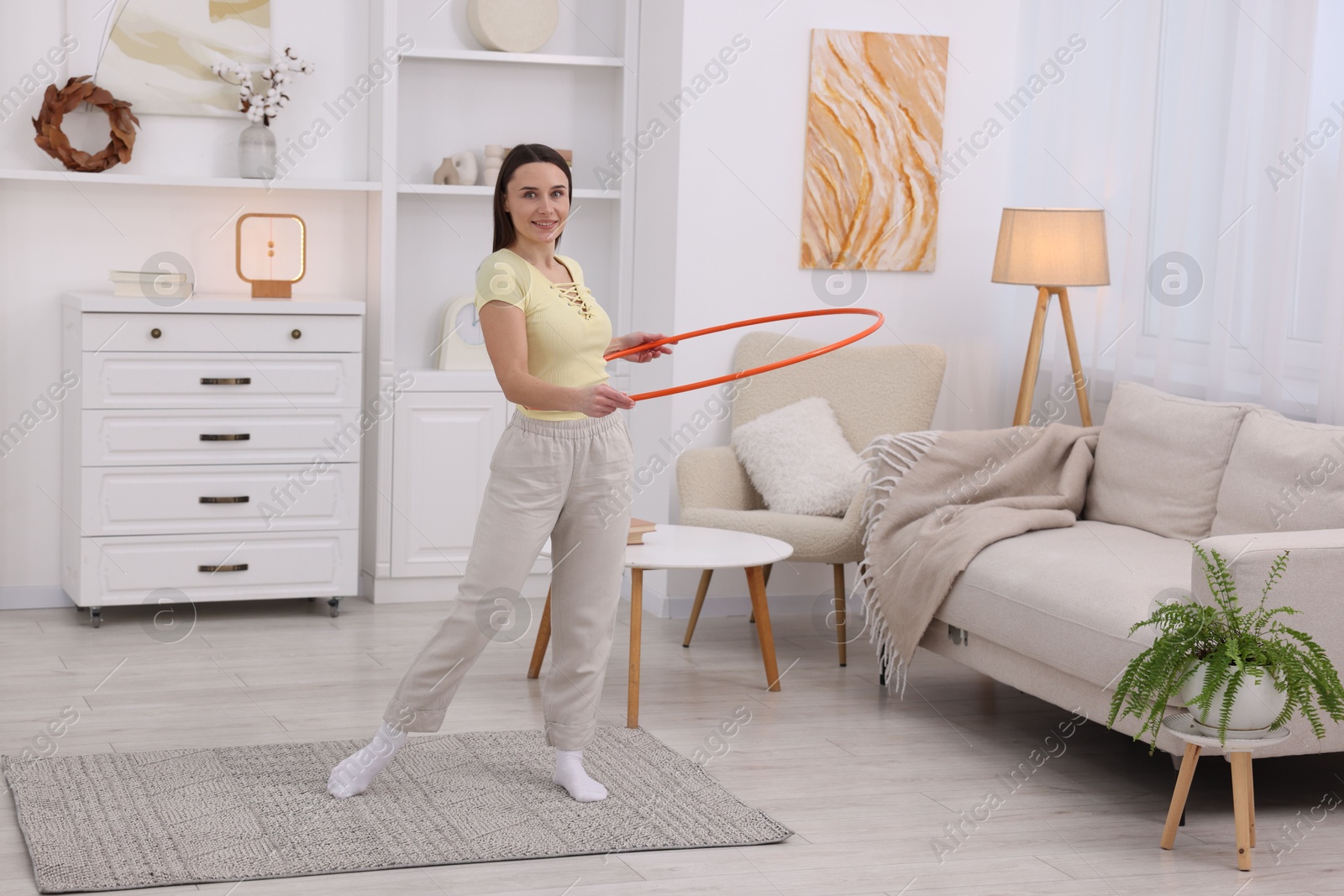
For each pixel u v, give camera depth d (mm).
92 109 4805
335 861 2756
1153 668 2887
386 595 5086
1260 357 4090
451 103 5234
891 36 5008
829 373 4867
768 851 2906
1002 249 4680
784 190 5004
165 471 4613
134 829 2883
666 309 4996
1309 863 2920
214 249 5031
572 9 5336
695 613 4594
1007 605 3559
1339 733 3098
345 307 4750
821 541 4332
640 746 3541
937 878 2789
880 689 4191
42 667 4113
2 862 2713
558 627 3123
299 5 5035
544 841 2895
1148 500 3971
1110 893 2736
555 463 2959
